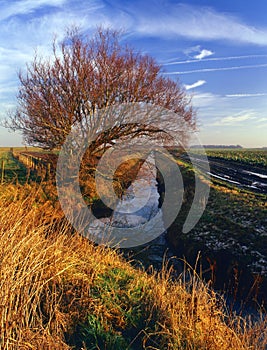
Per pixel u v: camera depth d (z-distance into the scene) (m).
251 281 6.36
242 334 3.82
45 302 3.88
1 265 3.63
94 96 13.14
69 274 4.50
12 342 3.03
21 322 3.33
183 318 3.96
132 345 3.77
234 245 8.20
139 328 4.06
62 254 4.94
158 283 5.08
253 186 14.98
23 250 4.30
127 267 5.81
